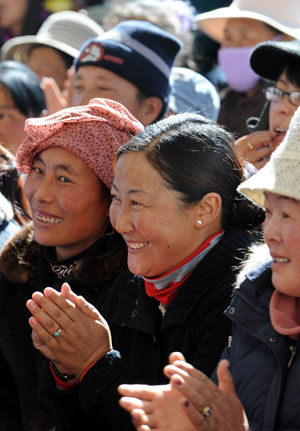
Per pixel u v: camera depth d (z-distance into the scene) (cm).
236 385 231
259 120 382
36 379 319
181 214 259
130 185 258
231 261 266
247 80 477
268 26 472
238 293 239
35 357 321
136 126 307
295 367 221
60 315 254
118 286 292
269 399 219
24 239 331
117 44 413
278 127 343
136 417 213
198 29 581
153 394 217
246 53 475
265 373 226
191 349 262
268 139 352
